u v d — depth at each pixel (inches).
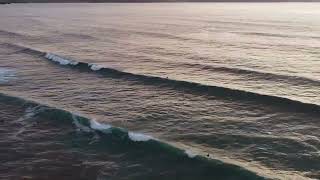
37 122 875.4
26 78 1262.3
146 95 1061.8
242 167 638.5
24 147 754.2
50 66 1444.4
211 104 976.9
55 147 752.3
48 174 655.1
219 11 5226.4
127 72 1285.7
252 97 1005.8
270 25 2957.7
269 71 1288.1
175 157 691.4
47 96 1061.8
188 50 1763.0
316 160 672.4
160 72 1296.8
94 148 743.7
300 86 1108.5
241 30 2608.3
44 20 3467.0
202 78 1211.9
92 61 1493.6
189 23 3211.1
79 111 930.1
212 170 644.7
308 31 2498.8
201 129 818.2
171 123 856.3
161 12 4933.6
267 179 601.0
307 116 872.3
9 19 3518.7
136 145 743.1
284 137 768.3
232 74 1264.8
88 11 4953.3
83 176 647.1
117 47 1868.8
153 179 633.6
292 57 1547.7
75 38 2218.3
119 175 648.4
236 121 858.8
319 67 1343.5
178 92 1083.9
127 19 3668.8
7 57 1628.9
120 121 869.8
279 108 926.4
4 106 980.6
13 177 644.7
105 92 1095.6
